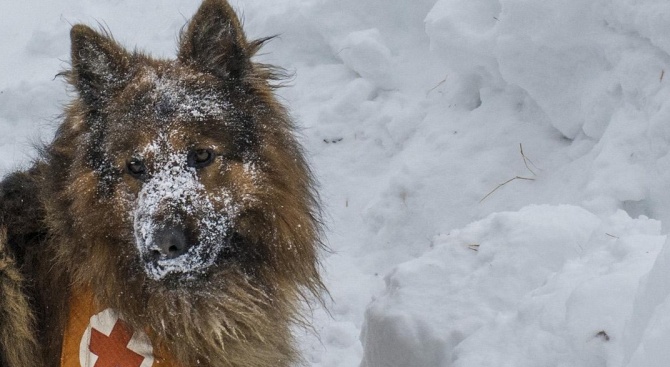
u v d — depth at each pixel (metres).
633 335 1.86
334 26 3.23
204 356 2.17
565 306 2.01
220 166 2.13
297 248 2.22
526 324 2.04
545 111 2.72
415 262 2.28
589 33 2.62
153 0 3.89
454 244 2.29
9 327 2.10
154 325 2.14
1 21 3.99
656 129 2.47
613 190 2.50
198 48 2.19
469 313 2.18
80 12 3.91
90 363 2.11
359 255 2.79
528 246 2.21
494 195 2.70
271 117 2.20
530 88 2.71
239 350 2.19
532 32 2.66
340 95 3.09
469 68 2.86
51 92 3.36
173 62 2.20
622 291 1.96
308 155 2.90
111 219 2.12
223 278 2.16
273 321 2.22
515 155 2.73
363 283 2.72
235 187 2.14
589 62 2.65
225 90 2.17
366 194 2.91
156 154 2.11
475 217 2.69
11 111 3.38
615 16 2.59
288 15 3.31
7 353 2.10
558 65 2.68
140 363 2.13
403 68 3.09
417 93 3.02
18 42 3.83
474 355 2.05
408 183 2.79
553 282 2.08
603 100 2.61
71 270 2.13
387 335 2.21
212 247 2.12
